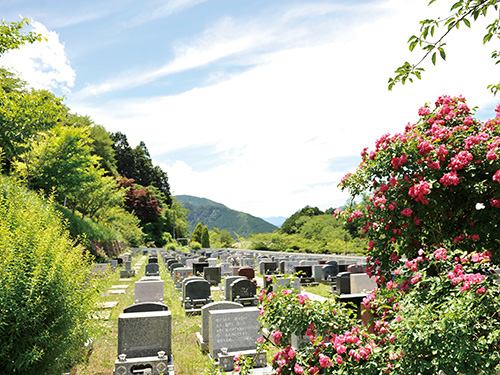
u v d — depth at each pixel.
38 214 6.88
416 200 4.65
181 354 9.02
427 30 3.35
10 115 14.38
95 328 6.59
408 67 3.64
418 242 5.12
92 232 26.69
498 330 3.28
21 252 5.66
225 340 8.57
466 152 4.51
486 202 4.62
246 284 14.37
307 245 48.16
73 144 19.44
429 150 4.72
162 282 14.30
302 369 4.05
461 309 3.39
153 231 69.06
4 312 4.80
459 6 3.17
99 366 8.10
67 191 21.47
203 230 66.75
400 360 3.60
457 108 5.46
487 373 3.15
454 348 3.22
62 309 5.60
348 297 8.62
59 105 16.38
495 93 4.63
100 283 7.19
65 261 5.97
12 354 4.96
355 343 4.00
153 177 89.44
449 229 4.96
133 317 8.14
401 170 5.01
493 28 3.40
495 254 4.62
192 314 13.20
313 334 4.38
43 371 5.26
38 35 12.56
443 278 4.04
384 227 5.04
